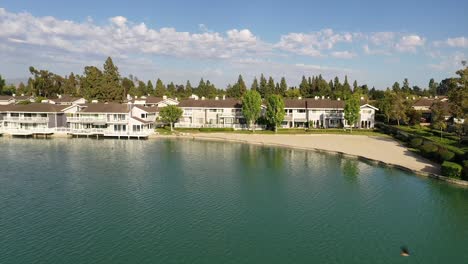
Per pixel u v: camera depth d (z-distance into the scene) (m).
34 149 75.00
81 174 53.34
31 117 95.81
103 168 57.47
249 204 40.69
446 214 37.97
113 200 41.53
